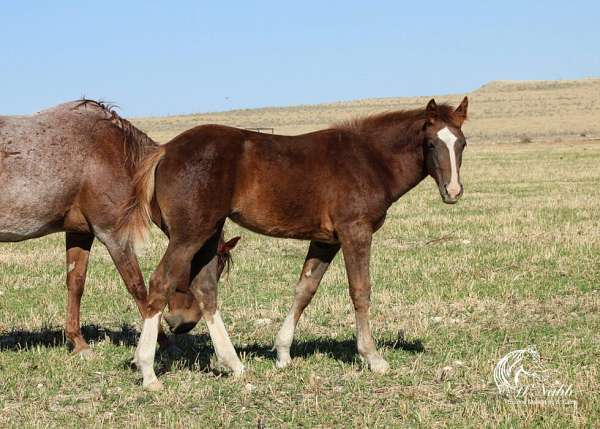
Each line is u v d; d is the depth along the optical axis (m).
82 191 7.71
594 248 13.78
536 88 136.50
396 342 8.21
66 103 7.95
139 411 6.24
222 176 6.71
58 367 7.48
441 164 6.90
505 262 12.78
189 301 7.32
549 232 15.65
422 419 5.89
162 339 8.20
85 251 8.13
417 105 118.06
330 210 6.99
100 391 6.77
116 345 8.46
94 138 7.74
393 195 7.25
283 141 7.04
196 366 7.56
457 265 12.54
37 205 7.48
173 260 6.70
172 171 6.69
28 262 13.70
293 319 7.45
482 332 8.69
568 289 10.69
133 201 6.86
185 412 6.23
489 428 5.71
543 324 8.96
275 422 5.98
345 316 9.70
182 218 6.66
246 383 6.93
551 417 5.89
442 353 7.82
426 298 10.39
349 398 6.48
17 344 8.44
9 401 6.54
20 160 7.36
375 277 11.86
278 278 12.23
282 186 6.88
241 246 15.37
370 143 7.20
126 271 7.83
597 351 7.70
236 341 8.62
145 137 8.16
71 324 8.02
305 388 6.74
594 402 6.17
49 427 5.86
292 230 7.07
